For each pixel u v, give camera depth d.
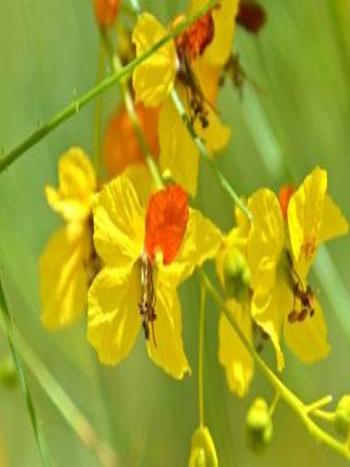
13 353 0.37
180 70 0.39
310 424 0.38
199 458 0.38
